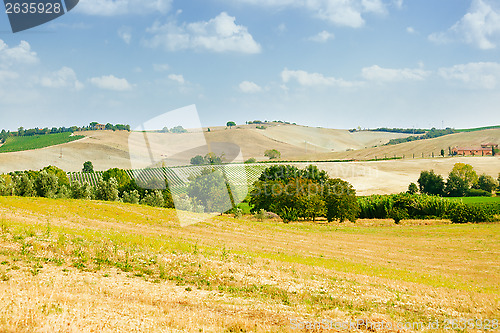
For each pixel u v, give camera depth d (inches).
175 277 629.3
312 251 1283.2
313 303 563.8
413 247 1583.4
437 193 4104.3
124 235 1001.5
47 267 569.3
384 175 4726.9
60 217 1302.9
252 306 502.3
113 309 393.7
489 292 762.2
